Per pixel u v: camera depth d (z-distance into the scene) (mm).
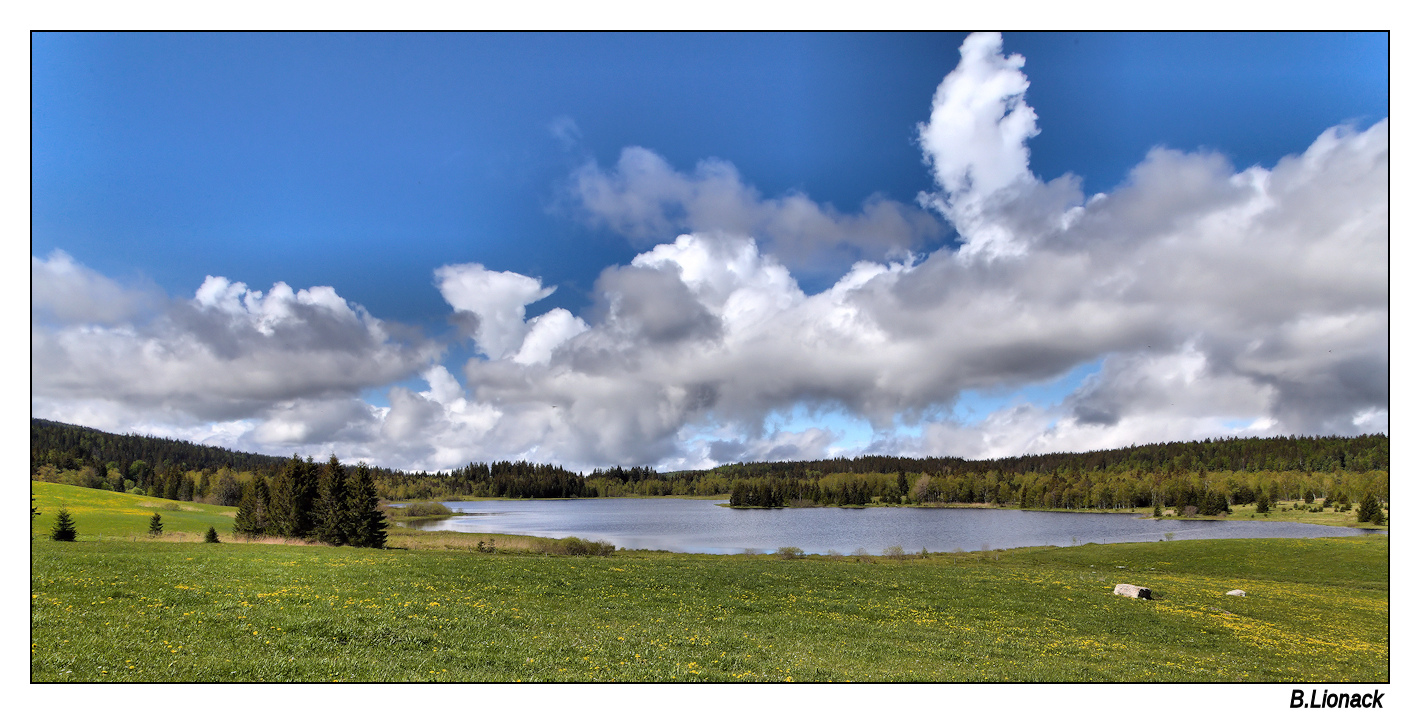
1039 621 32188
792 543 109062
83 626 19938
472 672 18703
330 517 66250
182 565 32750
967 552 84125
